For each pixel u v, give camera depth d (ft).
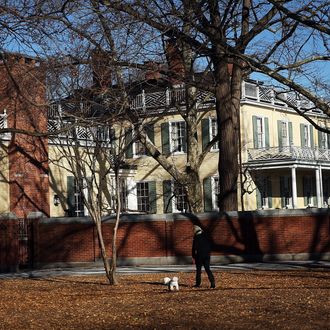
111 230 106.22
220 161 106.73
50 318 50.31
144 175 159.43
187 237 104.53
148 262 105.09
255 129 158.61
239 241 103.60
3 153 118.83
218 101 105.40
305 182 174.09
